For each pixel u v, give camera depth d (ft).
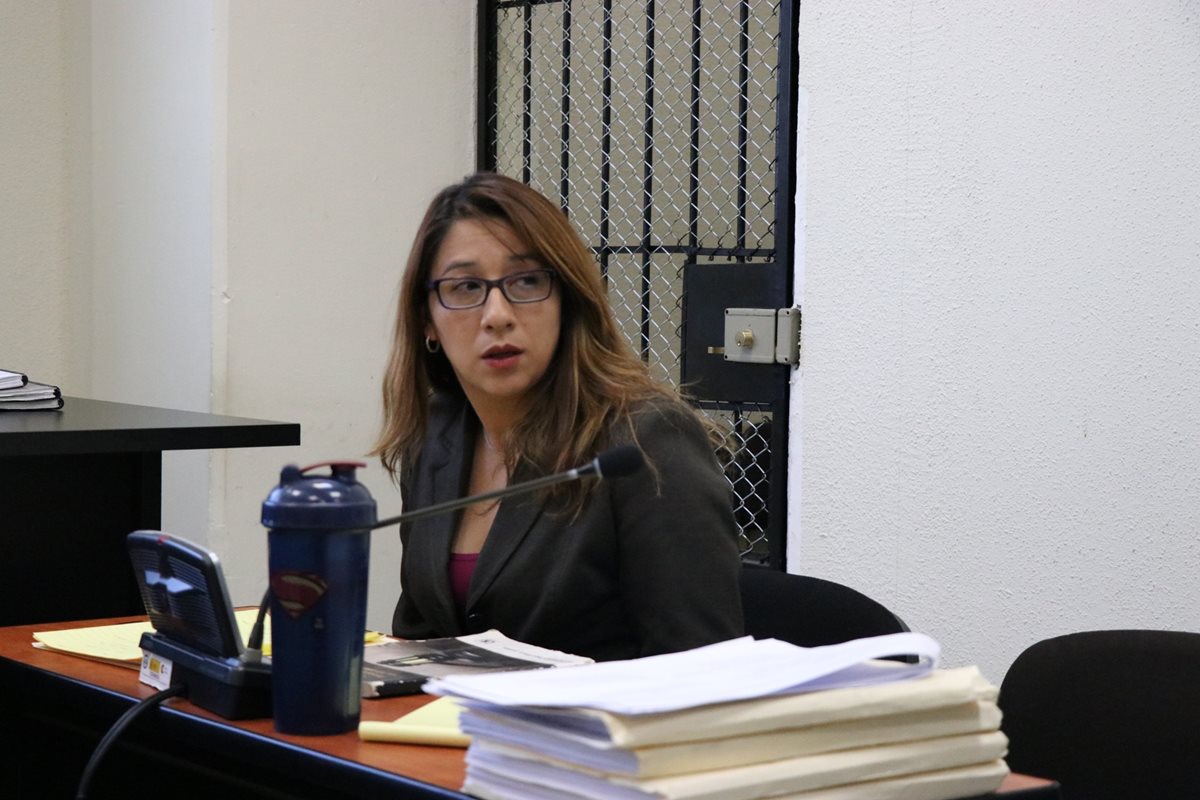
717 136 12.73
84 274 14.51
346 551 4.80
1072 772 6.73
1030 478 10.43
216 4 12.95
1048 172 10.31
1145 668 6.68
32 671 6.00
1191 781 6.45
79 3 14.38
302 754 4.63
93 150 14.33
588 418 6.82
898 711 4.11
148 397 13.83
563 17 14.05
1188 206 9.66
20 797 6.84
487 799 4.07
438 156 14.70
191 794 6.11
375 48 14.08
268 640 6.01
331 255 13.93
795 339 11.79
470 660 5.74
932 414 10.94
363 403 14.29
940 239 10.87
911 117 11.02
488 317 6.79
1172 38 9.69
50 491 8.17
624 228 13.62
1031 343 10.41
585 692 3.96
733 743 3.86
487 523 7.30
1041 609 10.39
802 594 7.94
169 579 5.39
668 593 6.53
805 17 11.63
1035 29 10.34
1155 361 9.82
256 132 13.28
